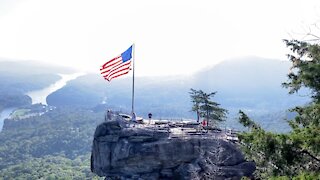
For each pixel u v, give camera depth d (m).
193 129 51.34
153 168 47.00
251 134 18.23
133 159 47.16
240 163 43.03
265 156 18.34
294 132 18.52
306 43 20.86
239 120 20.56
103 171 50.31
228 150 43.50
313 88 19.52
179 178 45.84
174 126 54.38
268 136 17.55
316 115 19.52
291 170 18.89
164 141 46.62
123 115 61.53
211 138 45.47
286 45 22.11
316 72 18.91
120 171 48.94
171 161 46.09
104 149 50.25
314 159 18.89
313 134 17.20
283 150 17.31
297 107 23.02
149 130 48.91
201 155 44.38
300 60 21.25
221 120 63.72
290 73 22.64
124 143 48.09
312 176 16.39
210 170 40.75
